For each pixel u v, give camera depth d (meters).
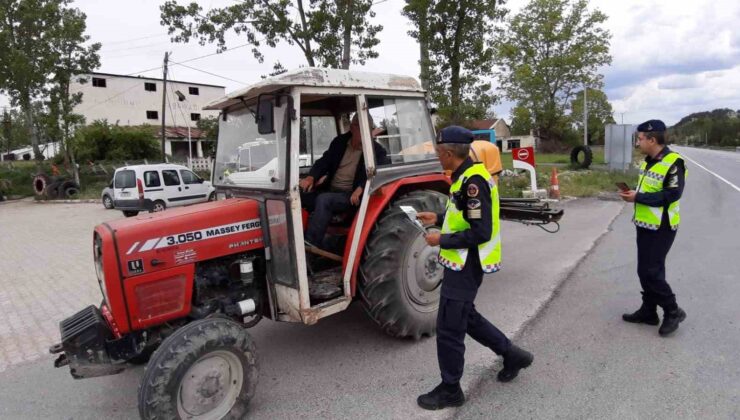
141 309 3.08
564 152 45.88
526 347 3.97
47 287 6.66
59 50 22.55
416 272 4.00
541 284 5.57
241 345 3.00
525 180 13.05
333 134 4.98
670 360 3.61
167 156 30.00
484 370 3.59
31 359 4.34
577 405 3.09
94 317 3.16
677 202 3.91
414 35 12.30
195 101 41.03
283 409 3.24
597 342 3.99
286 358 4.01
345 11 12.06
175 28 12.57
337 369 3.77
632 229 8.58
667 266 6.04
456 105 12.14
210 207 3.52
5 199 22.45
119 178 13.95
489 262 2.92
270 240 3.62
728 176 19.20
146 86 38.22
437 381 3.51
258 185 3.69
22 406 3.52
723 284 5.25
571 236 8.17
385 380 3.55
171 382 2.72
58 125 22.25
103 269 2.98
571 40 42.66
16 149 52.56
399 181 4.07
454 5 11.53
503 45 41.28
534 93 44.16
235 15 12.30
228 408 3.03
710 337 3.96
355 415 3.12
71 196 20.64
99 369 3.05
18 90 22.19
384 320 3.92
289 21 12.37
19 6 21.09
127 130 29.20
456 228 2.94
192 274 3.26
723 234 7.81
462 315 2.97
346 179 4.37
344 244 4.30
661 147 3.98
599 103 49.03
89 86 35.56
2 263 8.39
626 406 3.04
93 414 3.38
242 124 3.97
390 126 4.09
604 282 5.56
